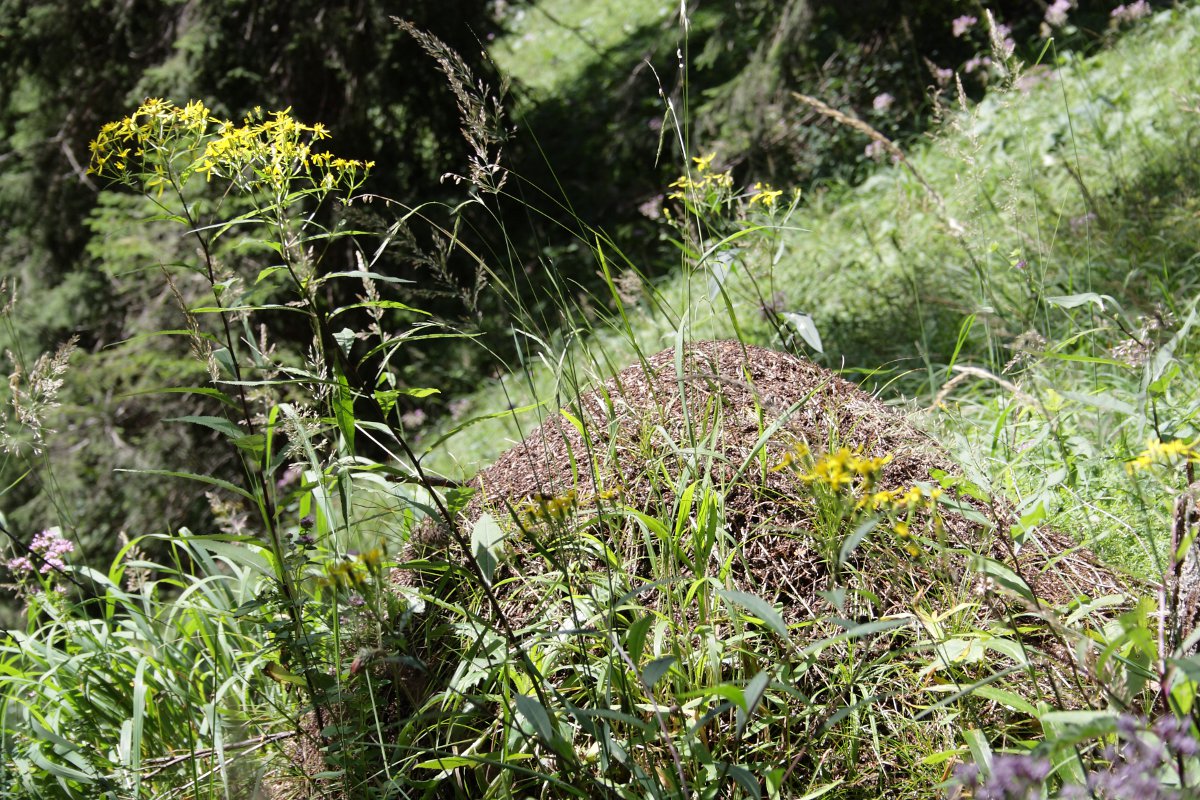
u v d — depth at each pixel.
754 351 3.31
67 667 3.35
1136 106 7.84
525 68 16.22
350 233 2.43
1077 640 2.08
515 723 2.38
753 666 2.42
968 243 4.07
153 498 7.51
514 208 11.37
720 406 2.72
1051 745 1.67
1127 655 2.16
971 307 5.55
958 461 2.84
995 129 8.31
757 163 10.25
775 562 2.66
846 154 9.79
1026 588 2.21
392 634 2.30
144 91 9.07
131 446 7.63
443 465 7.65
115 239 7.63
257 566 2.83
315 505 3.13
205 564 3.49
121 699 3.20
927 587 2.51
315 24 9.44
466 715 2.54
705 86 12.77
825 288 7.55
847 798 2.29
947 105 7.33
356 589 2.22
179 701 3.22
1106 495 3.29
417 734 2.58
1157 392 2.19
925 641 2.45
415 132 10.48
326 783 2.61
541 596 2.70
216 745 2.62
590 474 2.98
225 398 2.46
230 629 3.49
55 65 9.63
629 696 2.30
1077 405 3.55
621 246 10.99
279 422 2.58
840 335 6.59
